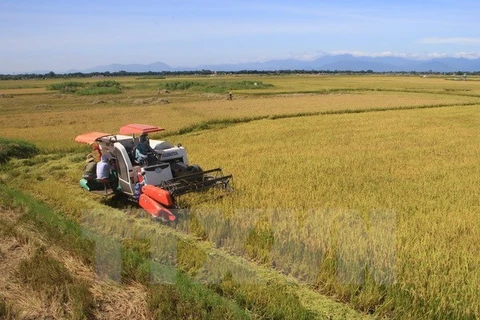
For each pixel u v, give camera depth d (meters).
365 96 52.78
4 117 34.12
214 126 26.56
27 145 17.70
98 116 32.97
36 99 60.97
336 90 66.44
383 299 5.45
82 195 10.72
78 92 71.00
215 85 83.06
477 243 6.75
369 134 21.22
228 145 18.27
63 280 5.88
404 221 7.76
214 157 15.19
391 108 35.88
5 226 7.98
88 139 10.50
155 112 35.28
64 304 5.43
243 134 21.77
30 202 9.62
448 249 6.43
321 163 13.76
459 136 20.22
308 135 21.14
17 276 6.12
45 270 6.03
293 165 13.50
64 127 25.94
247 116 29.69
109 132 23.02
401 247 6.46
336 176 11.73
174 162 10.13
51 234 7.49
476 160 14.25
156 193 8.24
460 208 8.60
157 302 5.32
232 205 8.71
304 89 70.38
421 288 5.30
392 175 11.94
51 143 19.31
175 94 68.50
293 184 10.70
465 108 35.44
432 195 9.70
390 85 78.75
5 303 5.40
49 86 88.25
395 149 16.69
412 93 58.56
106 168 9.80
